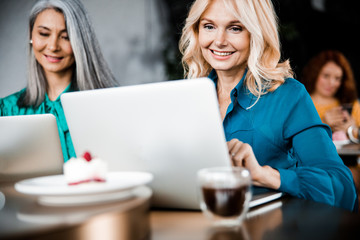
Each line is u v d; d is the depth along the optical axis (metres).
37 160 1.43
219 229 0.88
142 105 0.98
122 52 3.73
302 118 1.55
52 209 0.82
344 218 0.96
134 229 0.78
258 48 1.65
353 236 0.82
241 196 0.89
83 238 0.69
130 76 3.80
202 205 0.92
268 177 1.21
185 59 1.98
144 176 0.93
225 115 1.72
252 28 1.62
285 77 1.71
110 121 1.05
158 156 1.02
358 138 3.66
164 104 0.96
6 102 3.03
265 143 1.63
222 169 0.92
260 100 1.67
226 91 1.84
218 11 1.67
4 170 1.40
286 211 1.04
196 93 0.92
